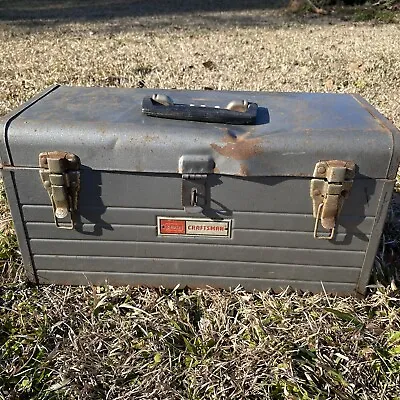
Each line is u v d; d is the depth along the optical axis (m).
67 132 0.53
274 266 0.62
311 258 0.61
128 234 0.60
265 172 0.53
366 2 3.43
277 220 0.57
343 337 0.58
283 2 4.05
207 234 0.59
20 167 0.55
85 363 0.54
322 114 0.59
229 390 0.52
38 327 0.59
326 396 0.52
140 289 0.65
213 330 0.59
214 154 0.53
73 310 0.62
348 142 0.52
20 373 0.53
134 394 0.52
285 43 2.20
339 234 0.58
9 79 1.52
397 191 0.89
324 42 2.22
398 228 0.78
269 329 0.58
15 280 0.65
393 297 0.64
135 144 0.53
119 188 0.56
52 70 1.64
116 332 0.59
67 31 2.57
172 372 0.54
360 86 1.45
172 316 0.60
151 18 3.14
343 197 0.55
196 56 1.90
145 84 1.46
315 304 0.62
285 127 0.55
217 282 0.64
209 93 0.69
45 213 0.58
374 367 0.55
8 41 2.23
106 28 2.69
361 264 0.61
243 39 2.31
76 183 0.55
